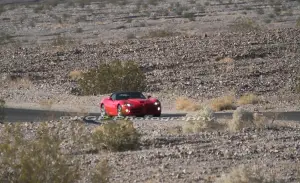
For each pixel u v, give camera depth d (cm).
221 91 11456
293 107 9331
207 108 6750
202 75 12962
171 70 13512
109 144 5441
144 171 4547
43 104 10019
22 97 11425
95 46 16512
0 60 15475
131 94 8688
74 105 10269
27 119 8456
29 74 13875
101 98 10956
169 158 4975
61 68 14400
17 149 3572
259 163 4675
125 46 16062
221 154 5038
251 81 12188
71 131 6084
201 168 4578
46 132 3938
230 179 3822
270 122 7156
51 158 3509
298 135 5969
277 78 12406
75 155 5125
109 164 4794
